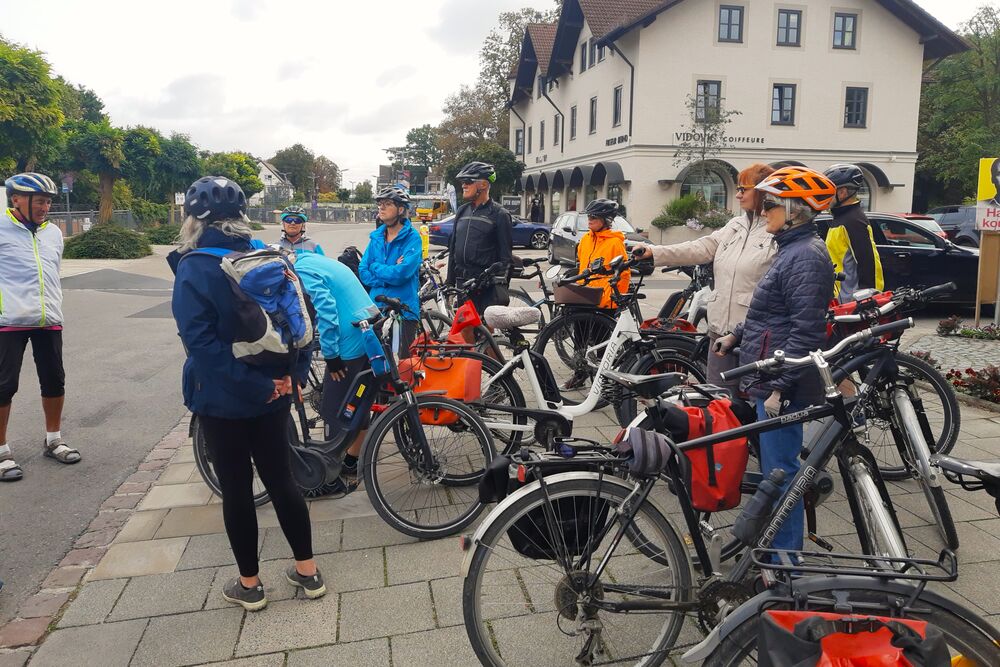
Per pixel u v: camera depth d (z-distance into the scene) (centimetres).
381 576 347
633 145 2738
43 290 481
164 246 2772
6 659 288
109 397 681
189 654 289
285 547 376
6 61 2458
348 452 437
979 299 931
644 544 264
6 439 506
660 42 2678
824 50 2759
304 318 305
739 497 281
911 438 346
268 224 5344
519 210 4284
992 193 913
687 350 514
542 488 252
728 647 208
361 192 10388
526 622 288
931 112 3375
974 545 363
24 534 398
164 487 460
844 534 375
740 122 2759
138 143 3406
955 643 204
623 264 493
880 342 311
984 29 3092
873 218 1133
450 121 5078
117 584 342
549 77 3559
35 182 471
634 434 252
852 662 182
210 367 288
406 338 491
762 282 320
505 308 457
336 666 281
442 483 424
